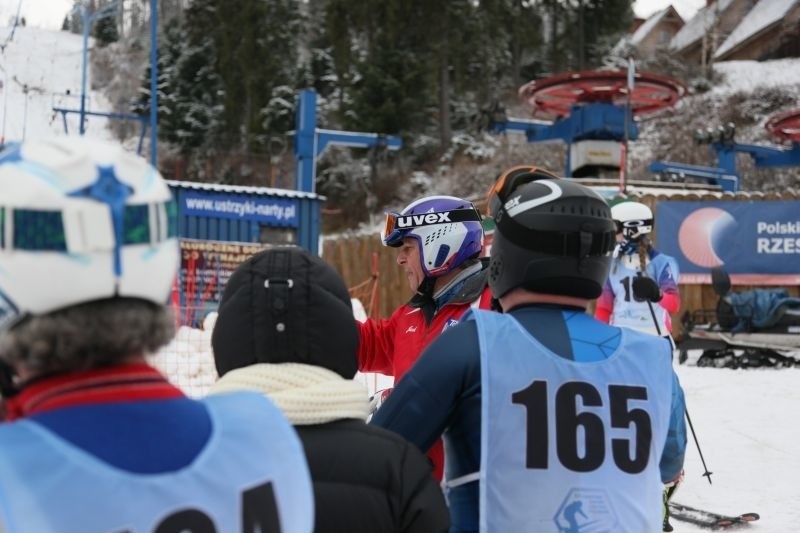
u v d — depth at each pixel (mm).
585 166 22609
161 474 1280
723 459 7586
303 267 2012
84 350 1295
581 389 2203
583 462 2145
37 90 57438
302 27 57156
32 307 1264
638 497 2174
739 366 13492
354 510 1814
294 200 18438
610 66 52531
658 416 2273
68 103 60906
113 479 1239
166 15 78438
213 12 54594
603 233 2365
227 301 2016
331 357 1982
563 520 2102
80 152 1285
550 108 23906
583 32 53375
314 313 1962
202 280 16766
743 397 10516
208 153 51500
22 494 1182
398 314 3850
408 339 3688
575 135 22469
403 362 3666
